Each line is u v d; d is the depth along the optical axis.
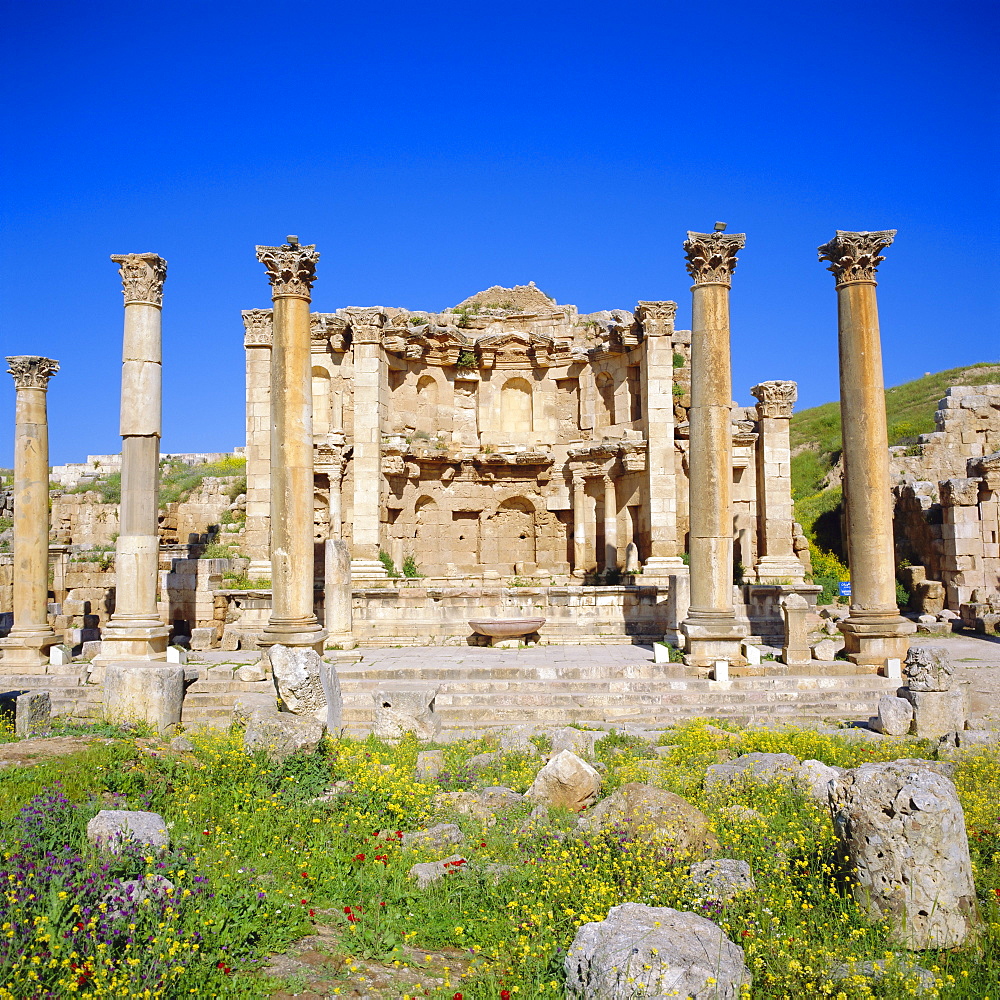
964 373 61.00
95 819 9.73
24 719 17.38
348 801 12.66
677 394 39.62
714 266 23.86
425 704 18.33
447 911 9.47
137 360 25.61
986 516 37.47
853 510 23.61
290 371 23.72
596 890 9.13
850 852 9.12
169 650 24.05
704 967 7.00
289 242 23.97
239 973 7.77
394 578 36.19
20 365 28.97
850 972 7.54
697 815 11.09
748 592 31.88
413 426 40.81
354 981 7.92
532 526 42.34
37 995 6.63
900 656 22.61
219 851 10.28
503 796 13.11
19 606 28.12
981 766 13.61
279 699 16.59
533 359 42.47
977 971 7.75
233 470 49.47
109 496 46.62
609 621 30.89
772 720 19.09
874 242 23.92
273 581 23.39
